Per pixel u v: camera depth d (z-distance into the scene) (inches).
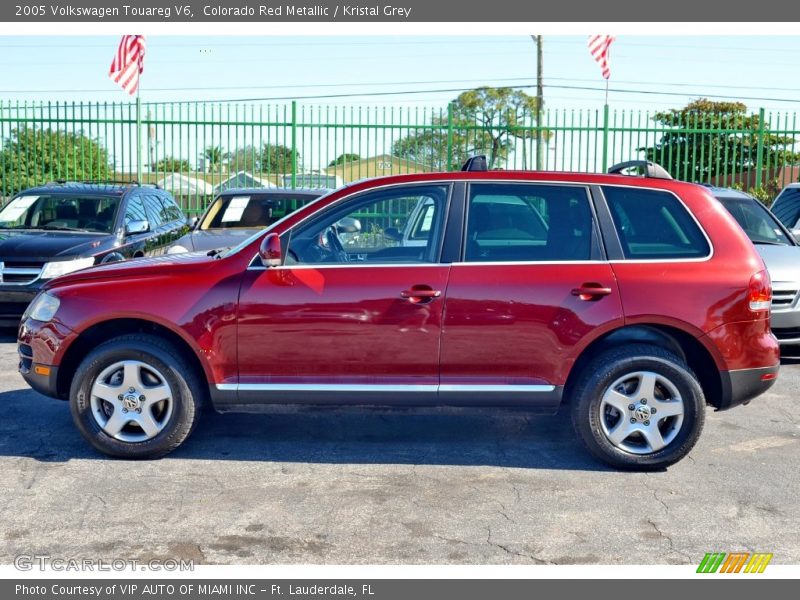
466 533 173.0
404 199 213.5
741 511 185.6
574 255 206.7
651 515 182.9
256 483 199.6
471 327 203.8
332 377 207.3
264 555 162.9
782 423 253.6
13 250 357.7
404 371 206.4
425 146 677.9
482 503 188.5
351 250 211.9
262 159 656.4
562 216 209.6
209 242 394.6
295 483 199.9
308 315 205.2
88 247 369.7
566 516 181.8
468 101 1392.7
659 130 665.0
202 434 236.2
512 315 203.3
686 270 205.2
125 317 209.2
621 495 193.9
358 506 186.2
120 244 391.9
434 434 239.0
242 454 220.1
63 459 214.4
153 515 180.5
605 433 206.8
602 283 203.6
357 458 218.1
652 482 202.5
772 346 209.0
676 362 204.2
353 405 209.3
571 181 211.5
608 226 208.2
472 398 206.2
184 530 173.3
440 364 205.5
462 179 212.5
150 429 211.2
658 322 203.3
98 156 660.7
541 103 1469.0
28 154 662.5
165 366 208.7
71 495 190.9
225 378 209.0
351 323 204.7
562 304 203.0
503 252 207.5
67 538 169.3
